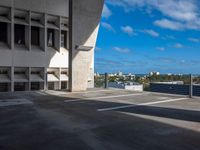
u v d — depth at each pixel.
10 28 17.81
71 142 6.15
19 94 15.77
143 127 7.57
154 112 9.93
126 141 6.23
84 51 17.80
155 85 21.89
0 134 6.85
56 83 20.33
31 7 18.53
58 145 5.94
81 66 17.73
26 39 18.81
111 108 10.88
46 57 19.42
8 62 17.69
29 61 18.61
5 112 9.98
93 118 8.85
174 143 6.08
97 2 18.16
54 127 7.60
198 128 7.45
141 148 5.73
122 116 9.17
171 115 9.31
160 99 13.83
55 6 19.67
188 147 5.80
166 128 7.45
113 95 15.66
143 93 16.86
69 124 7.97
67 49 20.73
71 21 17.03
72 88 17.41
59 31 20.16
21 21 18.42
